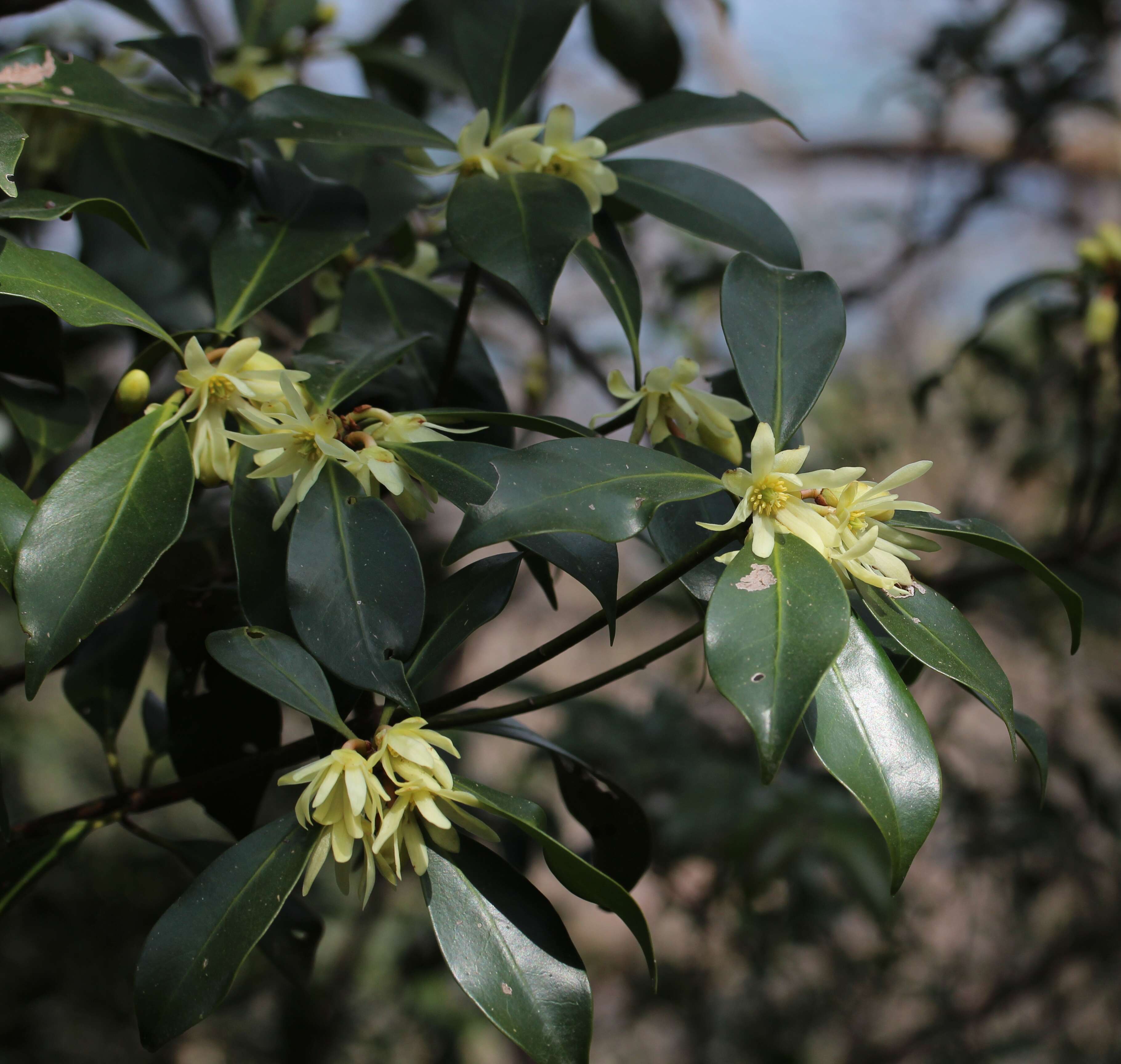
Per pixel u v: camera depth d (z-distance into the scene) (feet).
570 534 1.75
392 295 2.19
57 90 1.95
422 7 2.98
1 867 1.99
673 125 2.10
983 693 1.66
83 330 2.74
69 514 1.69
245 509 1.80
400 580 1.72
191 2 4.60
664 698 4.51
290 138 1.93
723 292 1.77
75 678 2.18
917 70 4.98
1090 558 3.82
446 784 1.64
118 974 4.94
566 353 4.31
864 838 3.32
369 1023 5.21
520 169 1.97
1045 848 4.67
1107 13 4.49
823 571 1.61
